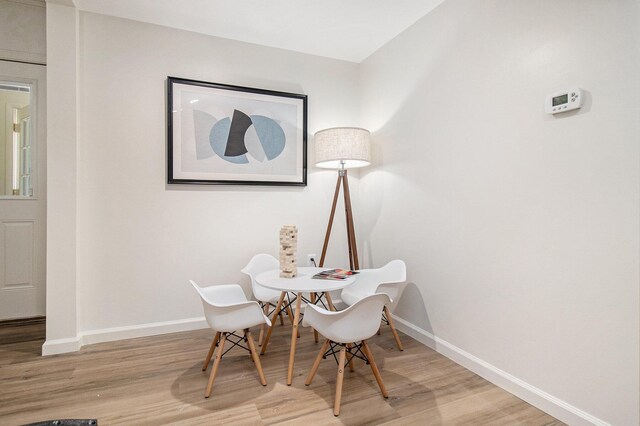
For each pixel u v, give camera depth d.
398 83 2.98
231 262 3.07
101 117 2.66
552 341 1.78
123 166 2.72
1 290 2.96
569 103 1.66
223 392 1.96
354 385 2.05
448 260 2.45
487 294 2.14
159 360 2.35
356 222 3.57
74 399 1.87
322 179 3.43
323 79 3.42
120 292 2.72
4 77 2.91
